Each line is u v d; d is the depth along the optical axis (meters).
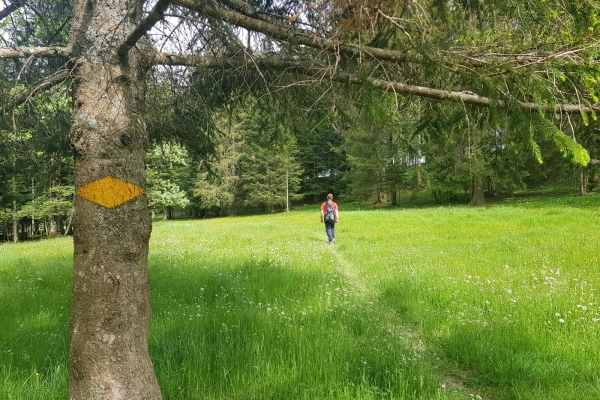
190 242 14.59
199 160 5.04
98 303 2.29
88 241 2.31
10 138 3.56
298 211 44.38
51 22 3.51
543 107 2.67
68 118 3.64
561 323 4.39
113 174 2.35
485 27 2.77
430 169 33.03
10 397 2.96
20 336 4.41
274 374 3.30
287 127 4.00
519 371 3.42
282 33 2.63
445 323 4.67
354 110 3.49
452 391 3.19
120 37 2.42
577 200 22.33
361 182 40.78
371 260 9.38
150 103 3.69
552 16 2.58
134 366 2.38
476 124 3.30
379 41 2.76
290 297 5.93
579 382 3.20
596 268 7.15
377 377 3.33
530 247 9.94
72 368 2.34
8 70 2.94
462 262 8.40
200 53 3.02
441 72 2.56
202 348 3.77
